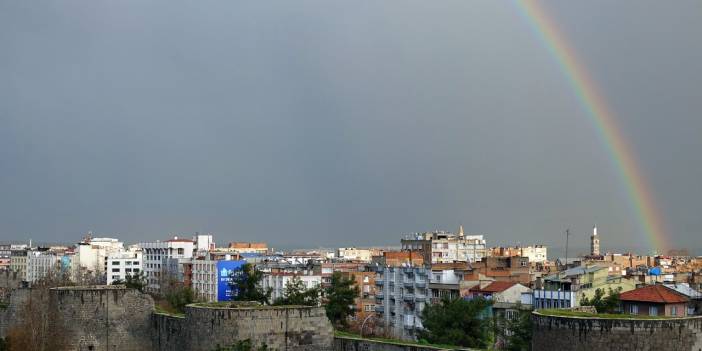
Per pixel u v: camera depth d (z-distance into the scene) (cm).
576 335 5872
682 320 5719
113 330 10819
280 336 8494
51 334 10881
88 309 10819
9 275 17975
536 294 17350
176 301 18075
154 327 10794
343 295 18162
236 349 8169
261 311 8462
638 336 5666
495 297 18362
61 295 10894
